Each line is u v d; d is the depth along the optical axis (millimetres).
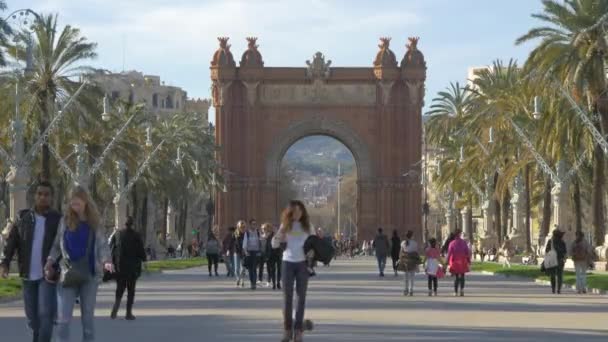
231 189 160625
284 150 162375
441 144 139375
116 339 30000
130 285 36594
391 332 31547
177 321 35906
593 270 79062
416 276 77938
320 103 162000
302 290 28234
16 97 73438
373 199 161500
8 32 66500
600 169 78750
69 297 23703
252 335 30984
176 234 191500
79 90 78688
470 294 53156
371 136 161875
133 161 108812
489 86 115812
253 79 160875
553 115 78562
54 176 105562
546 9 76375
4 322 35906
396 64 161750
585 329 32781
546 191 98562
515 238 114188
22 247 24484
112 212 148000
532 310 41125
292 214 28359
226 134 160625
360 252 159375
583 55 73250
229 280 70500
